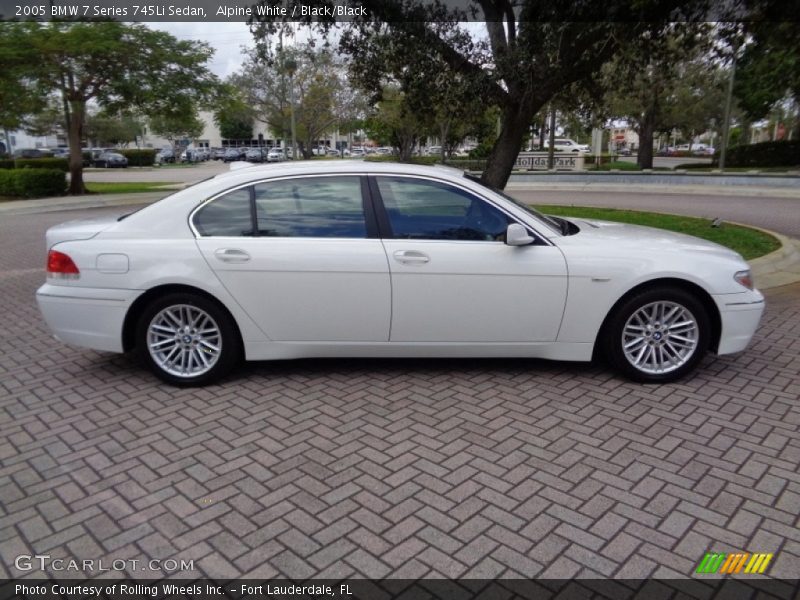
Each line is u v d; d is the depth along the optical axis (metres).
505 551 2.92
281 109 37.69
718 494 3.34
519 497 3.33
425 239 4.71
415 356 4.89
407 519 3.16
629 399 4.56
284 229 4.75
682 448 3.83
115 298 4.72
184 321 4.83
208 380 4.86
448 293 4.67
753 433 4.02
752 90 32.16
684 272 4.67
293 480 3.52
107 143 77.56
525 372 5.10
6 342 6.06
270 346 4.84
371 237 4.71
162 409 4.47
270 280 4.67
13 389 4.87
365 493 3.39
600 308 4.71
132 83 21.33
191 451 3.86
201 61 23.42
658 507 3.23
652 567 2.80
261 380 4.99
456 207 4.78
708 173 25.11
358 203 4.76
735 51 9.99
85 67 21.28
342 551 2.93
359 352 4.88
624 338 4.78
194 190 4.86
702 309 4.72
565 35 8.53
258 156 59.91
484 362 5.34
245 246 4.68
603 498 3.31
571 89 11.86
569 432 4.05
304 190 4.79
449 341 4.81
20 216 17.92
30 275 9.41
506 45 9.27
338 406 4.48
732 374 5.04
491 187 5.07
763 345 5.75
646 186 24.58
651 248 4.79
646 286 4.75
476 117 10.34
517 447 3.86
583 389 4.75
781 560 2.84
